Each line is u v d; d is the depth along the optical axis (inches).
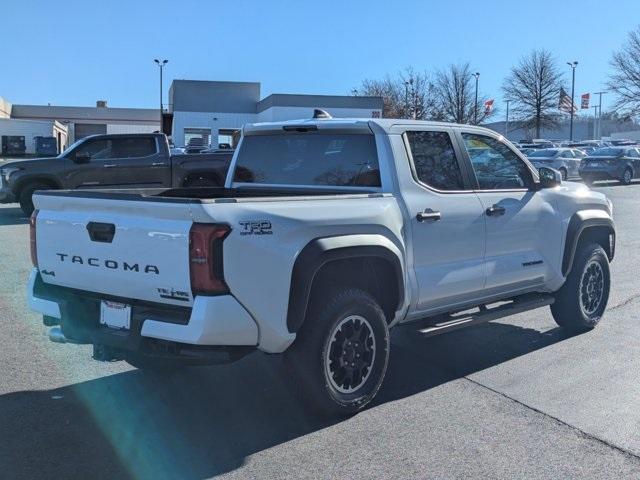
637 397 189.6
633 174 1117.7
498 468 147.7
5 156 2431.1
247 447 158.7
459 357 229.0
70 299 173.2
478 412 179.0
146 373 209.6
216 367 216.5
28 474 144.5
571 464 149.7
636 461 151.4
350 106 1813.5
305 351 164.2
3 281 335.6
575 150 1257.4
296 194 213.0
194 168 600.7
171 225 147.4
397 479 142.9
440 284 195.2
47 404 183.5
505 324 272.4
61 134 2910.9
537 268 230.4
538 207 230.2
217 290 145.3
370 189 193.0
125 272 157.2
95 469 147.1
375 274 184.7
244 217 148.8
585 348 237.3
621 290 334.0
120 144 589.6
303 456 153.6
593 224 251.8
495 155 224.8
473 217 205.3
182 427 170.2
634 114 2014.0
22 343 237.5
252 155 227.8
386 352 181.0
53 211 175.0
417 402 186.7
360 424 171.5
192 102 1961.1
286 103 1786.4
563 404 184.7
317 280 169.3
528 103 2383.1
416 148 198.1
